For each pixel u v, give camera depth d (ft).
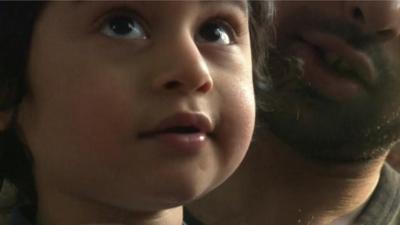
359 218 3.51
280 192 3.40
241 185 3.39
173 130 2.27
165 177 2.27
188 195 2.31
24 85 2.43
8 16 2.40
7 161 2.63
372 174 3.47
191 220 3.37
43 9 2.35
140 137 2.26
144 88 2.25
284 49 3.25
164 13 2.26
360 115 3.25
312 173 3.39
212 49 2.44
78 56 2.28
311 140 3.29
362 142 3.30
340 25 3.16
